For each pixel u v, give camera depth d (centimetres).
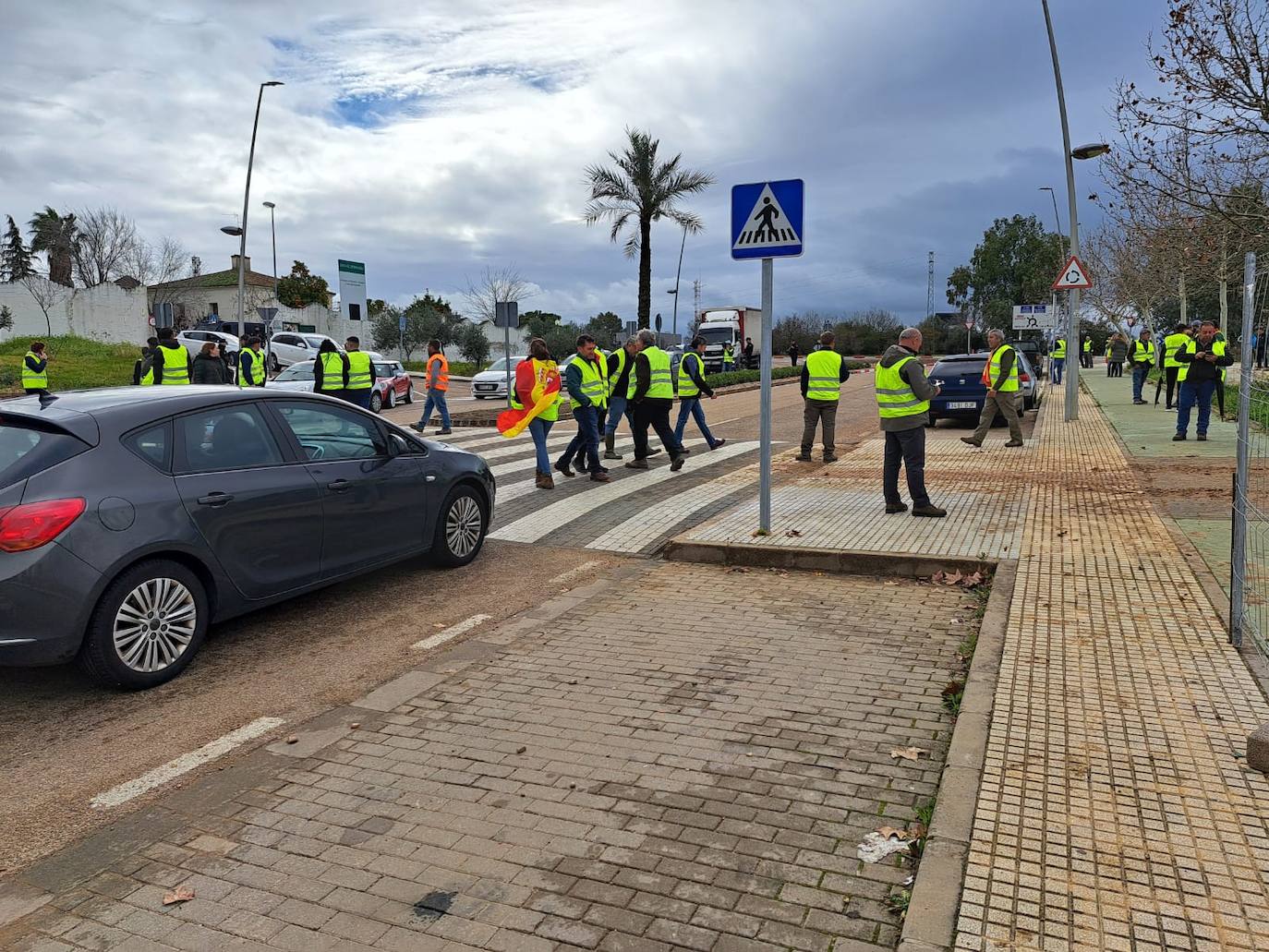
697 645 565
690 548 781
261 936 297
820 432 1819
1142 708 428
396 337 5422
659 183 3344
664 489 1106
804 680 503
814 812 363
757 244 768
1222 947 265
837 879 318
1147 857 310
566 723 453
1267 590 474
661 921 298
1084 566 672
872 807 366
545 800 378
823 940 286
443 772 405
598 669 528
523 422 1099
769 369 787
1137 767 372
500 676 520
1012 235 8256
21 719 473
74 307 4603
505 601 675
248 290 5984
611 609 648
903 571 711
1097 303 4559
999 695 447
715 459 1381
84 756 430
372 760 419
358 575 659
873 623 598
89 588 473
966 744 396
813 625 598
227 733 452
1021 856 312
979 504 921
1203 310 4319
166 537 510
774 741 427
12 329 4416
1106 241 4078
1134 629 536
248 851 346
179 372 1571
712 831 351
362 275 4725
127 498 498
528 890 317
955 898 293
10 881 332
